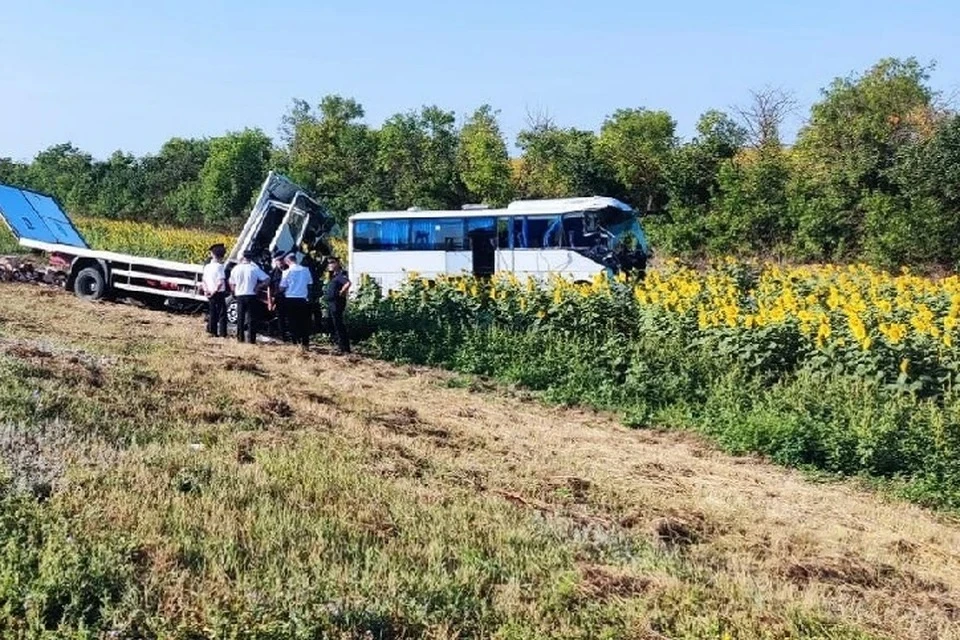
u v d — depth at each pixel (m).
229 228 48.03
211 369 11.99
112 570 4.68
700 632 5.04
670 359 13.65
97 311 18.50
